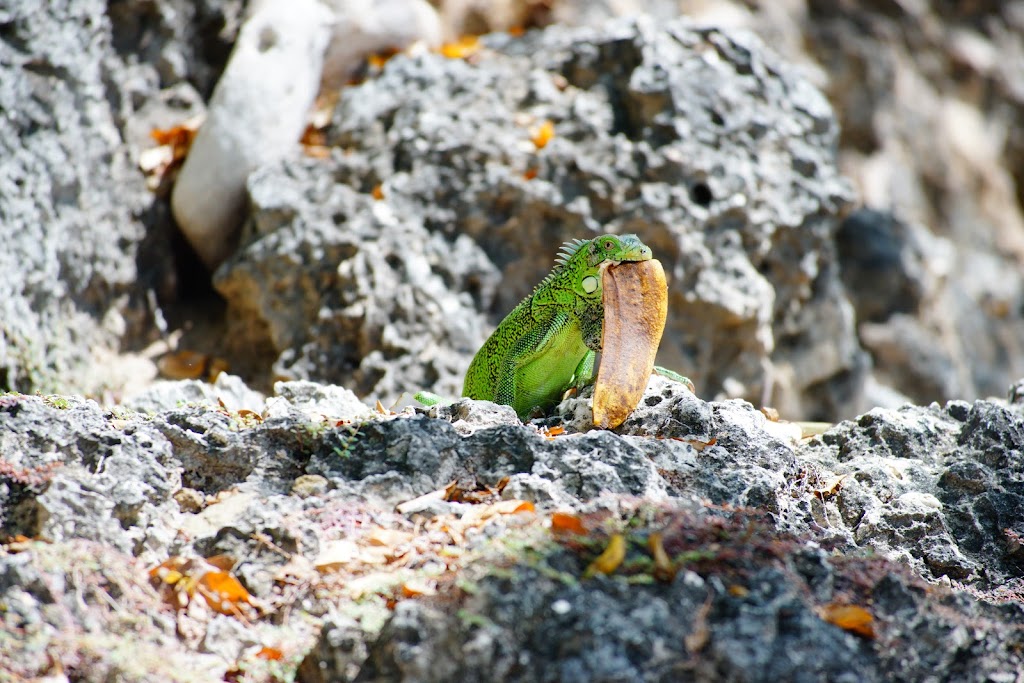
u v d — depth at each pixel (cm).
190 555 549
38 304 1138
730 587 484
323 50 1422
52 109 1199
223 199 1332
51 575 502
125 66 1373
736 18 2086
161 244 1358
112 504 555
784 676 439
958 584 644
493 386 874
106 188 1284
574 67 1418
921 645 506
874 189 2281
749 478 633
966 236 2438
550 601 475
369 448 620
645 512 531
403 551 543
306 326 1262
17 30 1171
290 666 498
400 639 466
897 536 655
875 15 2472
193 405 719
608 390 702
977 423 753
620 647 450
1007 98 2631
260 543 548
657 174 1305
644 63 1366
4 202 1108
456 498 601
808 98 1440
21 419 601
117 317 1291
